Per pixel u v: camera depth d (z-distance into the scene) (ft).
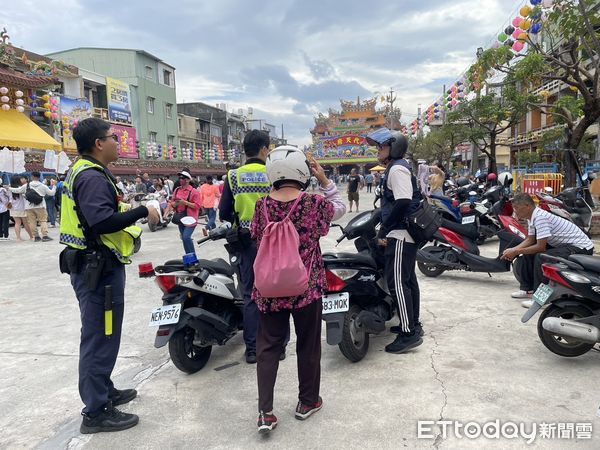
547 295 11.77
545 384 10.67
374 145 12.76
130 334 15.34
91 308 9.14
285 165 9.05
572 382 10.74
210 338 12.03
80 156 9.31
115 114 99.40
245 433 9.20
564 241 14.87
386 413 9.66
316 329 9.31
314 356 9.41
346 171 233.14
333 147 201.16
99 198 8.64
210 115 170.50
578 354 12.00
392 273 12.58
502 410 9.61
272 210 9.00
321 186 9.85
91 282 8.89
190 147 138.82
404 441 8.66
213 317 11.91
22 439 9.36
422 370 11.60
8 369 12.83
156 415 10.05
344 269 11.79
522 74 30.71
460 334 13.99
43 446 9.09
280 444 8.75
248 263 12.28
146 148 106.52
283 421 9.53
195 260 11.94
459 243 20.29
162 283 11.73
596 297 11.37
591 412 9.46
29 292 21.49
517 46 31.55
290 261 8.41
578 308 11.79
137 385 11.53
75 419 10.09
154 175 105.81
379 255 13.57
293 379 11.47
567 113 35.42
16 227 39.34
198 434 9.25
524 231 19.30
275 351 9.25
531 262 17.22
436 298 18.03
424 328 14.64
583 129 32.65
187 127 145.38
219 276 13.39
